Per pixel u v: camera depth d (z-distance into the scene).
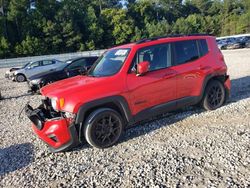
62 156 4.95
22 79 18.72
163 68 5.80
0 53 55.59
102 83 5.11
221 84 6.80
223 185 3.58
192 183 3.70
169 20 96.88
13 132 6.66
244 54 22.69
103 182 3.96
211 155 4.41
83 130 5.02
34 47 59.41
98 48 70.31
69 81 5.67
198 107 7.02
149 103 5.58
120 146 5.15
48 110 5.20
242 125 5.57
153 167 4.22
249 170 3.87
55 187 3.97
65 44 65.12
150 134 5.55
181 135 5.35
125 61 5.41
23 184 4.14
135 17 86.00
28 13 66.88
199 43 6.51
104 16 72.94
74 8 72.81
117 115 5.19
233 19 84.75
